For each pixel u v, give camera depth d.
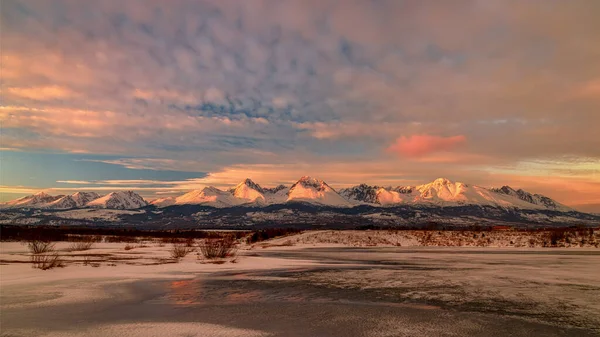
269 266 27.77
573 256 38.56
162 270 24.48
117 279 20.19
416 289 17.70
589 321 11.86
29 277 20.64
